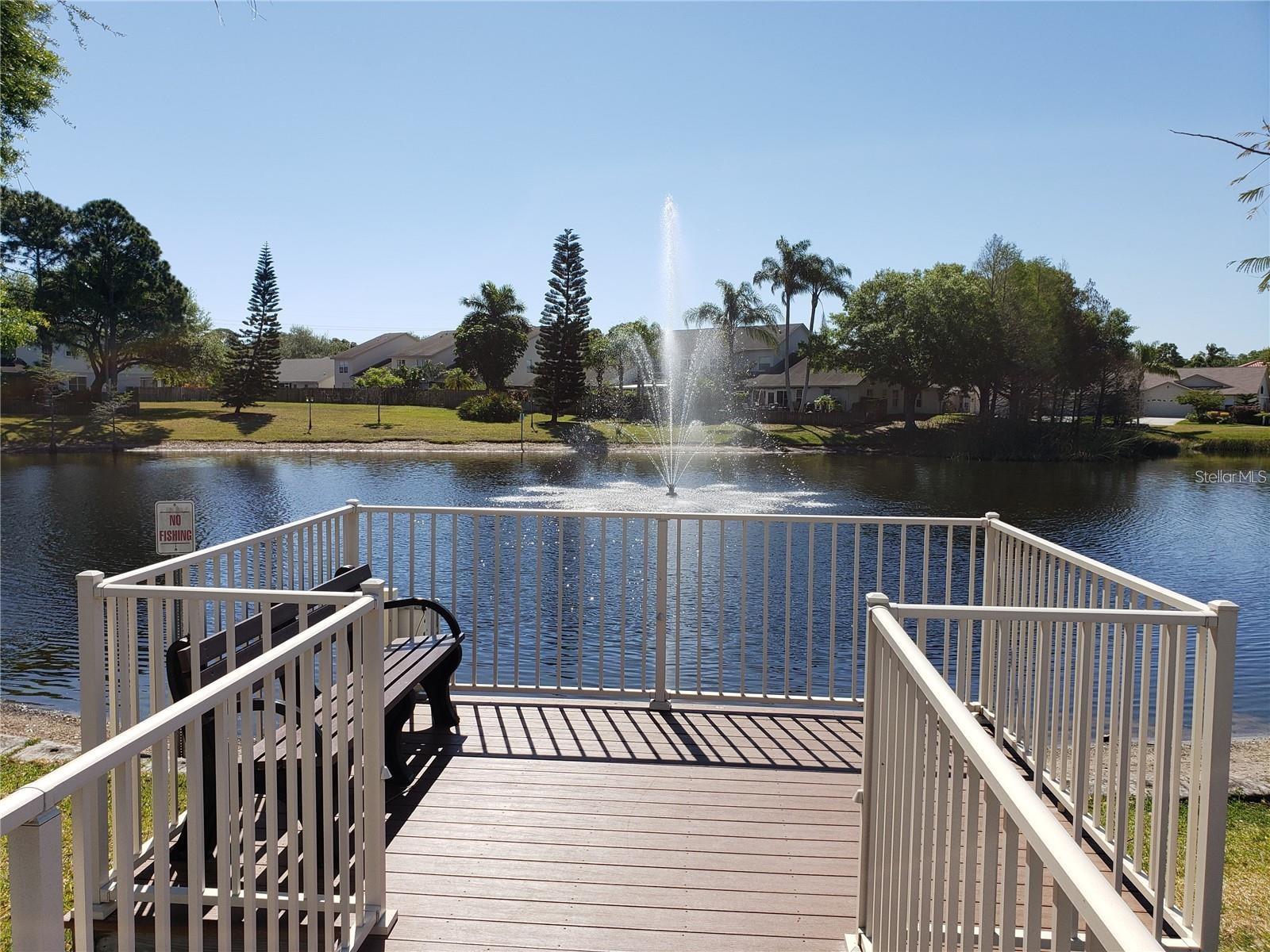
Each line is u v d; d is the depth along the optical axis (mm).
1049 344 46438
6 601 12945
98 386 55438
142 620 9945
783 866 2914
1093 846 3164
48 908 1202
